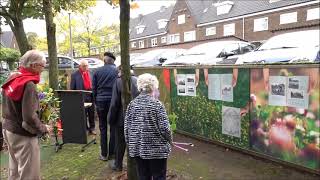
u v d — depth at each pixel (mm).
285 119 5043
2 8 11164
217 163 5527
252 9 38250
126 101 4793
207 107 6539
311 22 32219
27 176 4203
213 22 43500
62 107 6770
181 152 6168
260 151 5535
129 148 4105
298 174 4840
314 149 4688
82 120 6711
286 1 34688
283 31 22375
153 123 3918
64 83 10859
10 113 4141
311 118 4668
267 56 10008
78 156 6461
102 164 5949
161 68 7730
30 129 4043
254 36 38094
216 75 6238
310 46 9391
